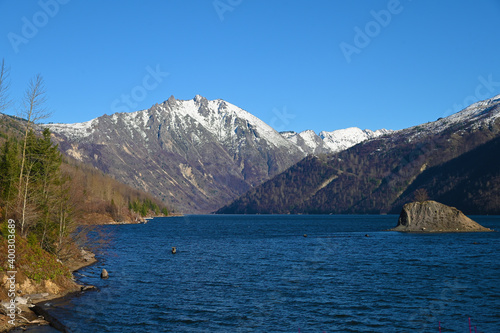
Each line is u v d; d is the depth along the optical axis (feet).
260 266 206.90
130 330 104.88
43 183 195.83
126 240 370.32
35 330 103.45
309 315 118.11
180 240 377.09
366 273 183.62
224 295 141.28
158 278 172.65
